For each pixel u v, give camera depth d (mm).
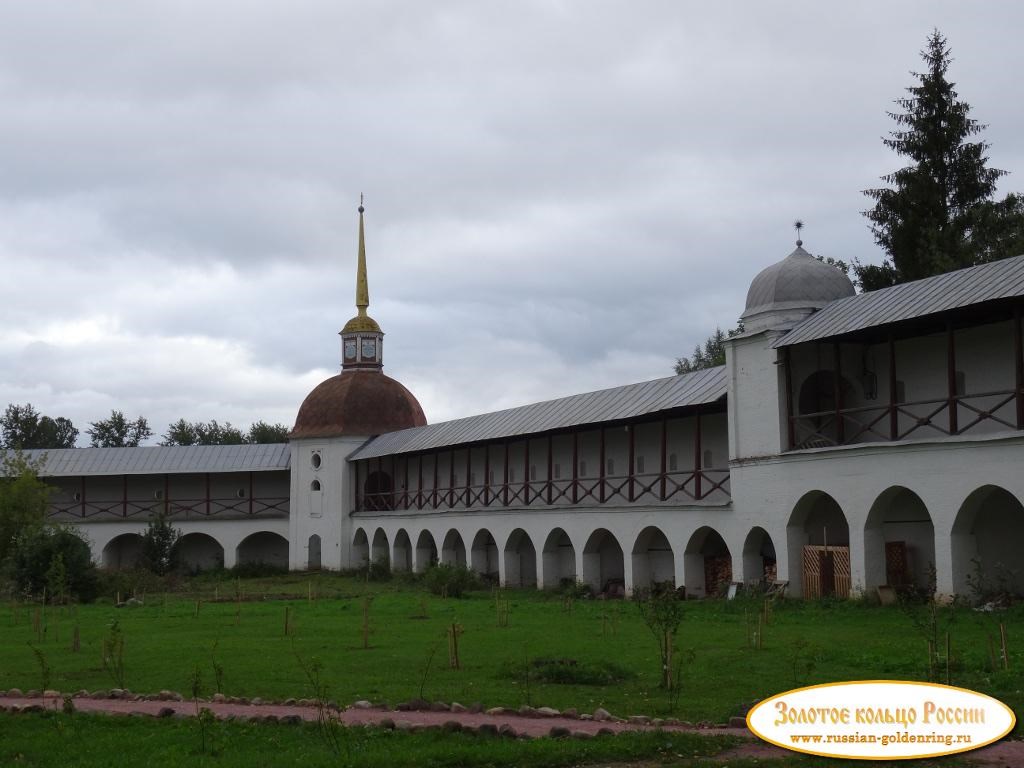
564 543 42469
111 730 13336
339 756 11445
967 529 25797
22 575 38688
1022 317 25703
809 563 30141
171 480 63031
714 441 36125
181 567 57312
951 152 45656
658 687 15867
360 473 59469
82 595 38594
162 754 11883
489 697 15156
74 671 18953
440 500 50688
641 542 36781
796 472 30234
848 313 29297
